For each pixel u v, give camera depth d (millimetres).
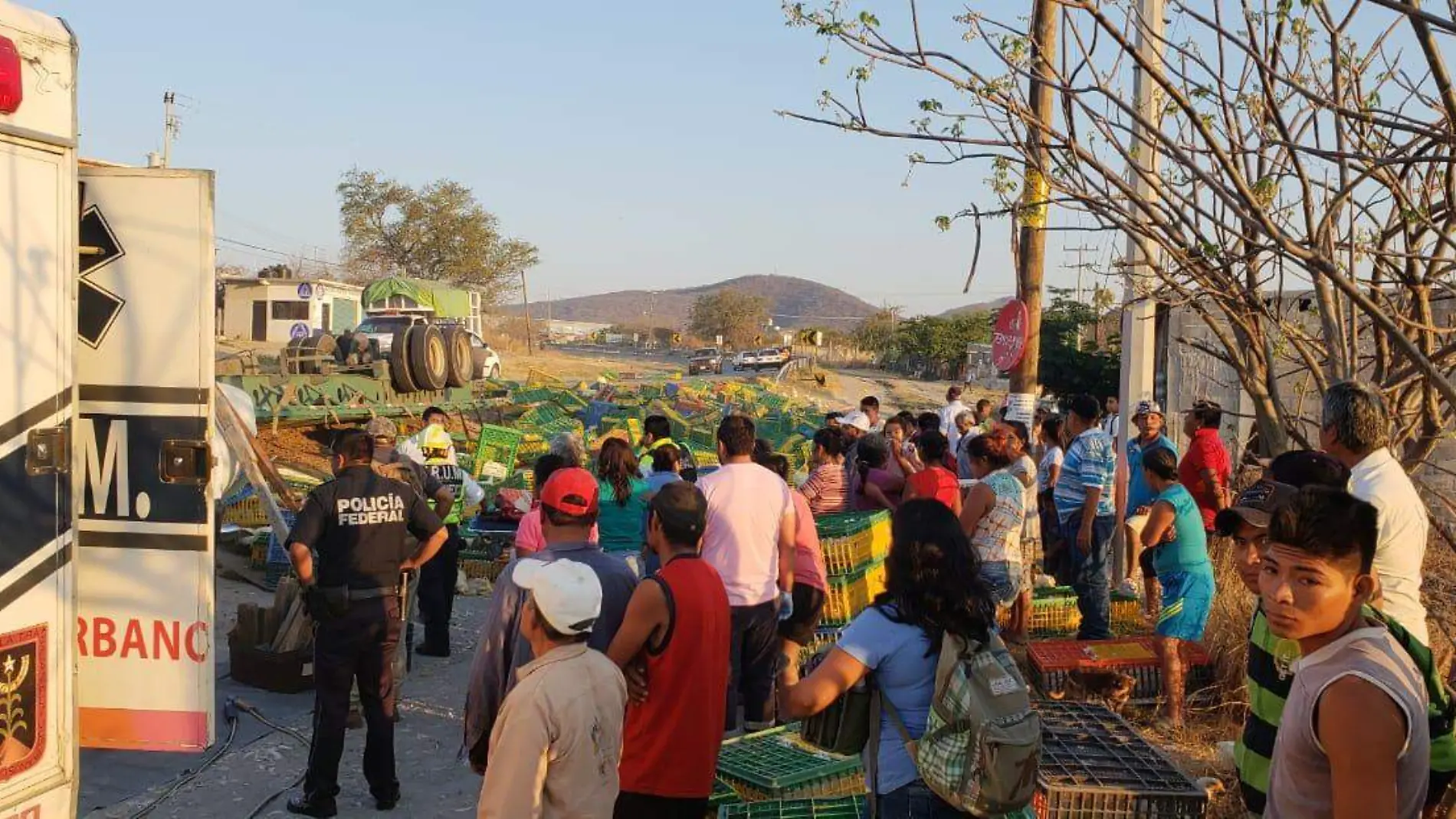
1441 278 3885
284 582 7727
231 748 6445
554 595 3379
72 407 4078
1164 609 6797
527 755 3318
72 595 4074
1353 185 3240
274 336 38156
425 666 8297
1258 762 3330
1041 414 12648
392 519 5609
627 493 7688
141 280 4406
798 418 24609
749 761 5117
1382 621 2865
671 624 3977
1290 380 8734
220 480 8273
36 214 3943
